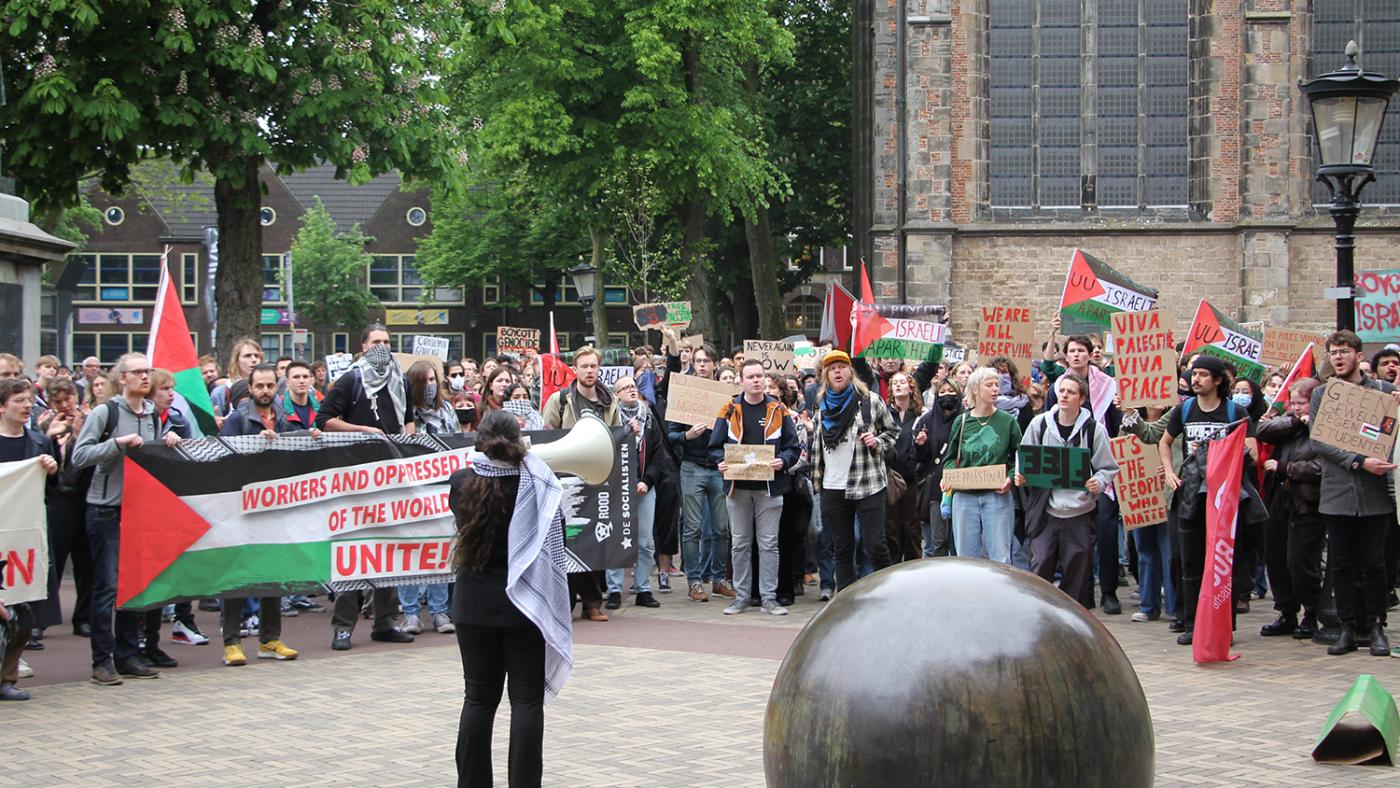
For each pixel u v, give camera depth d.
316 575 11.88
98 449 10.83
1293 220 36.84
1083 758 4.53
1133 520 13.39
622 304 70.81
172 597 11.23
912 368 20.55
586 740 8.81
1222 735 8.96
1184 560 12.66
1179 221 37.28
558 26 37.22
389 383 12.77
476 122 39.25
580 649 12.21
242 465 11.55
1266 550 13.24
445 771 8.09
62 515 11.76
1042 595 4.86
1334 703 9.96
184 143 20.56
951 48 37.34
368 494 12.08
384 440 12.12
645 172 37.66
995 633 4.64
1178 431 12.80
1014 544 14.80
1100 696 4.62
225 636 11.63
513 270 62.62
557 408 13.98
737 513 14.45
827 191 48.94
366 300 68.31
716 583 15.95
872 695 4.61
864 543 13.69
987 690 4.52
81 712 9.74
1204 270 37.31
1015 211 37.69
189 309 71.62
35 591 10.16
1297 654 12.07
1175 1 37.25
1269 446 13.12
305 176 75.06
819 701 4.74
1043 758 4.48
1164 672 11.22
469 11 23.48
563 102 38.06
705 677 10.88
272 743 8.79
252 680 10.90
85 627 13.23
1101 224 37.25
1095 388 13.45
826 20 47.69
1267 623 14.03
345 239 68.94
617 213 39.44
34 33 20.11
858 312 18.47
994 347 17.56
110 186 22.59
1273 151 36.91
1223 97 37.09
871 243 38.06
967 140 37.41
